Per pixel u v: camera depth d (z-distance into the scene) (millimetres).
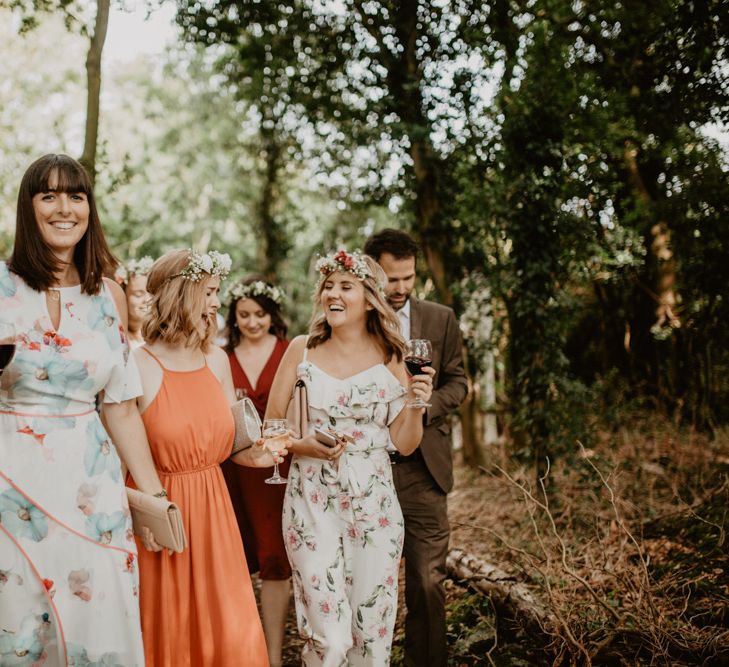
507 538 5078
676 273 7992
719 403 8070
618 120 6086
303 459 3170
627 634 3205
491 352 8180
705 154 6363
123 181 6586
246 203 15391
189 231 18875
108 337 2771
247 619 2969
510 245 6840
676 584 3689
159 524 2744
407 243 3723
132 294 4281
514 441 7758
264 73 8297
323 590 3020
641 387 9477
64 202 2619
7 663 2521
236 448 3270
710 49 4953
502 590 3785
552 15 6098
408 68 6781
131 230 15438
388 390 3234
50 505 2574
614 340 9859
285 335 4637
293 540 3123
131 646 2668
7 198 11422
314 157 8688
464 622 3955
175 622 2889
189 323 3051
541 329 6297
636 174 6938
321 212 14141
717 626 3186
